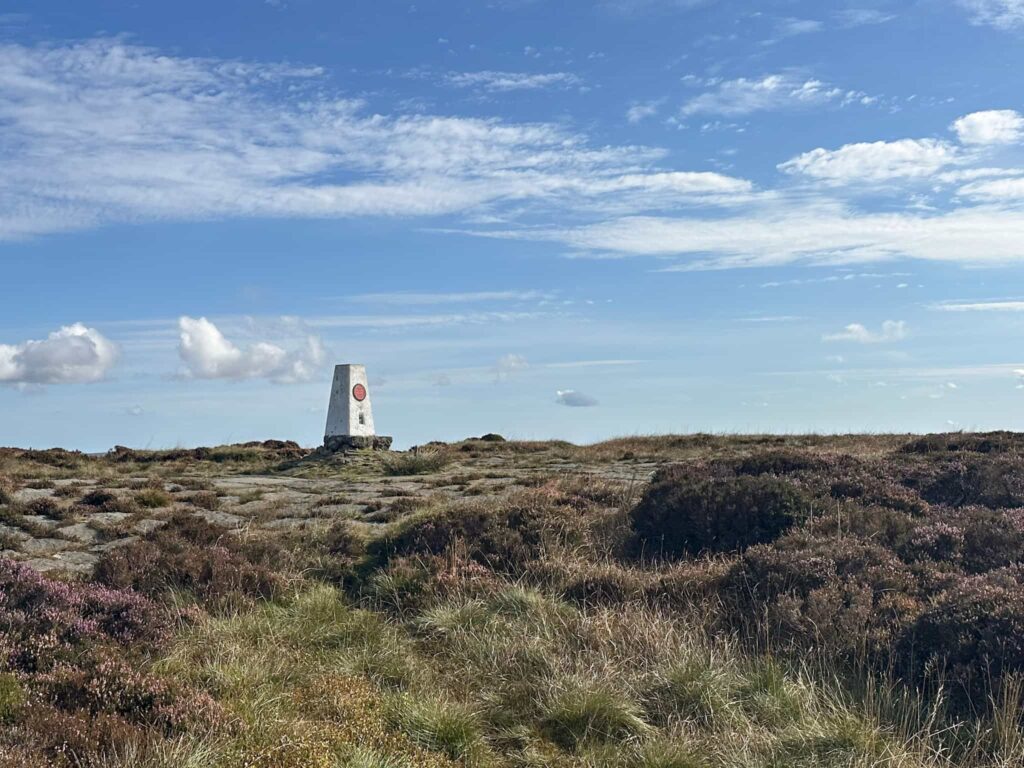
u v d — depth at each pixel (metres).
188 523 13.54
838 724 7.42
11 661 7.50
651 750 7.16
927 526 12.05
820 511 13.20
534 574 11.95
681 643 9.09
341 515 16.52
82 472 24.89
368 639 9.63
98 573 11.04
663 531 13.76
